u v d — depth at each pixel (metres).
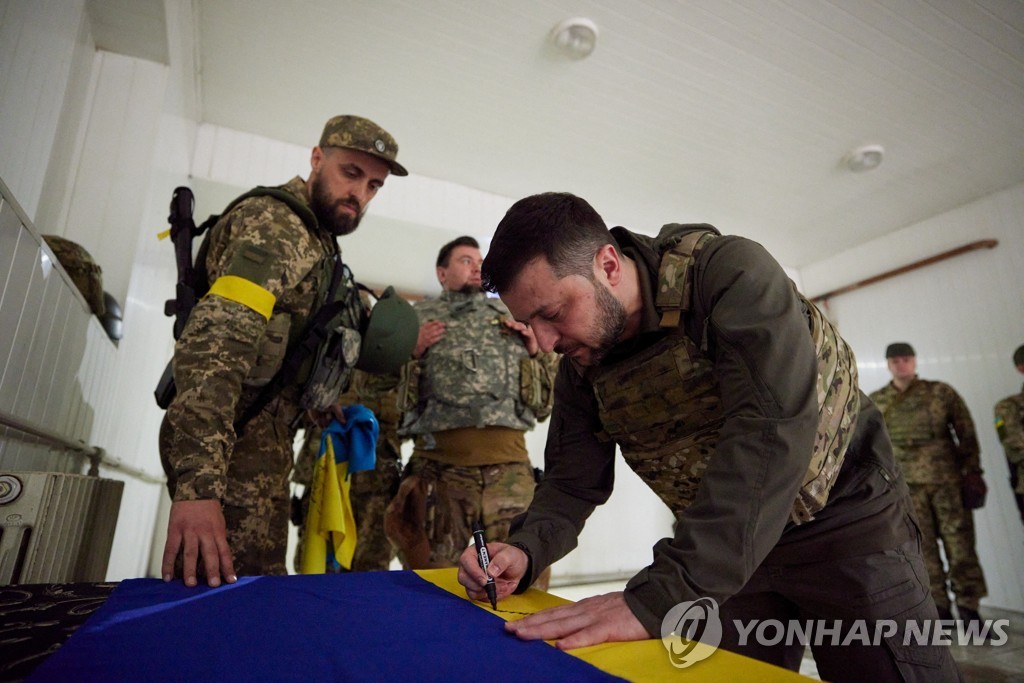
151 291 2.72
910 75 3.33
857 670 0.95
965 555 3.42
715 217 4.94
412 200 4.27
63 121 2.02
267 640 0.58
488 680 0.48
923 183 4.38
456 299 2.13
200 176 3.63
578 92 3.49
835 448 0.85
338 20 2.96
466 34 3.06
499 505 1.82
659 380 0.89
